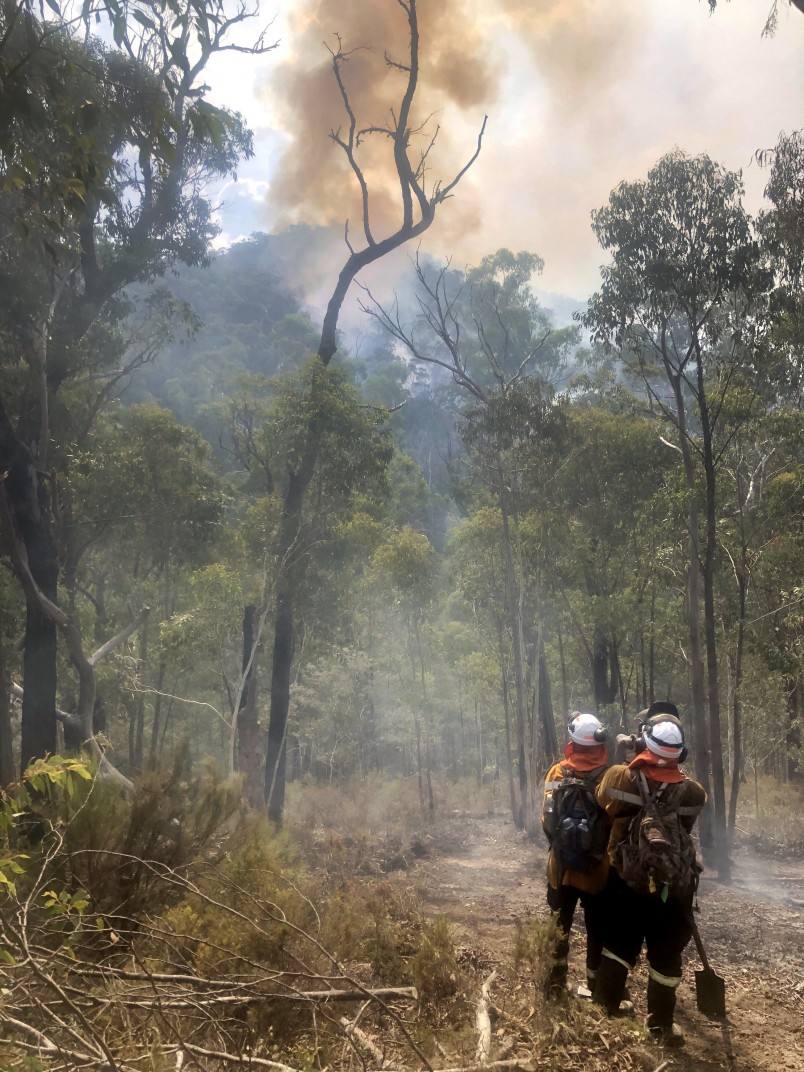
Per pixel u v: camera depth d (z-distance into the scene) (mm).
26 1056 2699
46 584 13758
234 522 23812
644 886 4605
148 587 24000
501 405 21625
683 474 19609
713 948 8094
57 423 18969
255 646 16922
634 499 22953
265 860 5621
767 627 20438
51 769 3885
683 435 16875
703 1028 5332
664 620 23500
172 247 16984
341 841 12922
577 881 5207
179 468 20844
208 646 18828
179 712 28562
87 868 4844
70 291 16016
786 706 22719
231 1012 3844
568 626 27500
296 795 22000
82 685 13938
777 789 24766
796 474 19312
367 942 5094
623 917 4895
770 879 14055
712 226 15031
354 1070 3512
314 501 18656
